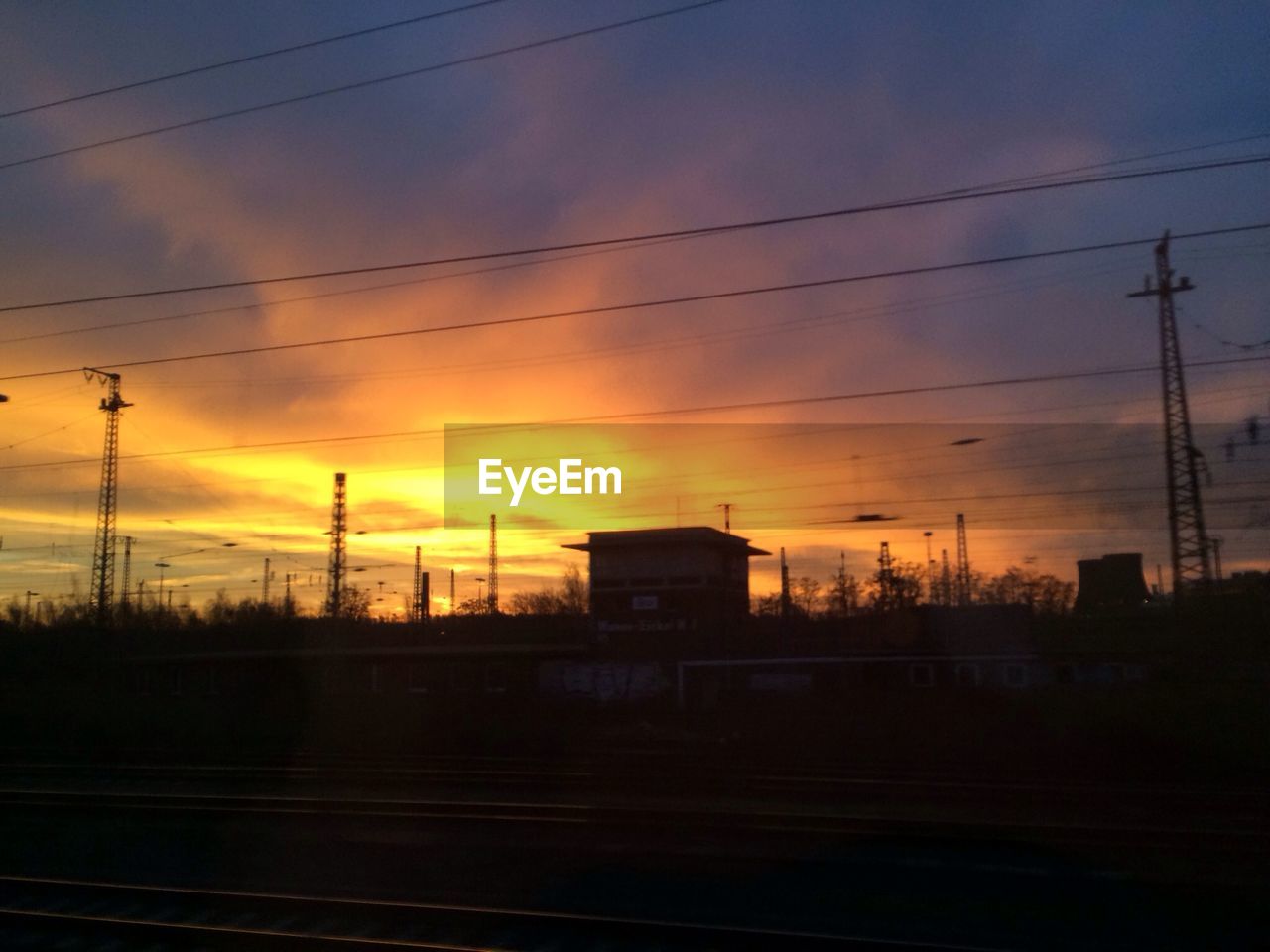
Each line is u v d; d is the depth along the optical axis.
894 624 37.84
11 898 11.98
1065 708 29.22
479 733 31.52
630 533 43.38
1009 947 9.98
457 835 14.97
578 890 12.20
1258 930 10.45
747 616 42.59
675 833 14.70
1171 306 32.91
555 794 19.47
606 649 39.31
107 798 18.67
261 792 20.66
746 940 9.73
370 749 29.92
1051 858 13.22
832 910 11.20
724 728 31.59
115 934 10.52
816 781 19.47
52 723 35.69
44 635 45.00
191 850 14.97
